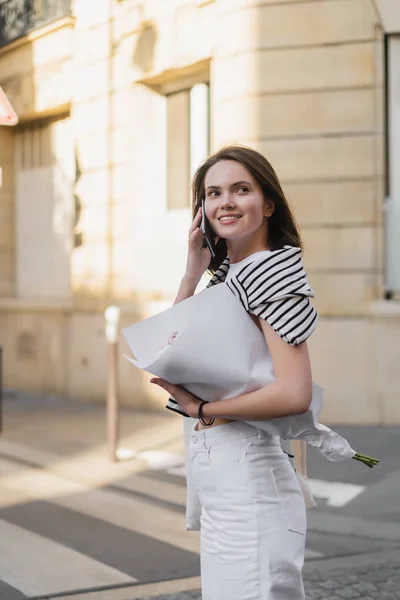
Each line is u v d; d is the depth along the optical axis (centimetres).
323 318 974
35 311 1391
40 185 1440
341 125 970
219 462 235
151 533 577
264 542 230
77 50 1289
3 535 570
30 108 1398
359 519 607
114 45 1216
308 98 980
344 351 966
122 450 866
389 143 972
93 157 1270
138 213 1201
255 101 998
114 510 642
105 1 1226
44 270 1434
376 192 964
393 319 949
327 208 975
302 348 222
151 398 1148
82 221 1295
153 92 1191
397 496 655
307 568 500
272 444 238
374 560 517
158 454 842
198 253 273
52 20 1312
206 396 235
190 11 1080
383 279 963
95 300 1266
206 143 1130
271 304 221
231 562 232
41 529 586
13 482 742
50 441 930
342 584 466
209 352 226
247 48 998
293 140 985
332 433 234
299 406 219
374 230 963
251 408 222
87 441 926
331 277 973
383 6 954
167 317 239
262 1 988
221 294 228
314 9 973
